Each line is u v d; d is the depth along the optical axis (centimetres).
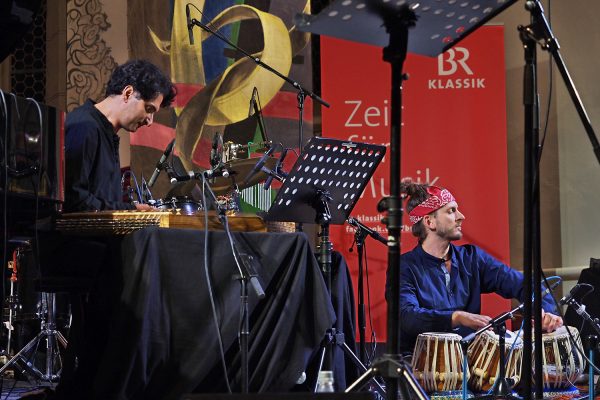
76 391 331
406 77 261
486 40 679
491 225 671
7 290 649
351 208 394
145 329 311
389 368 258
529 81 287
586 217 721
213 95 702
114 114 432
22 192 354
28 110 360
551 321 494
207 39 705
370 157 373
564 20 729
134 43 713
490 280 555
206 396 231
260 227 362
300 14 246
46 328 603
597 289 593
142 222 330
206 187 355
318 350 363
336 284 400
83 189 404
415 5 246
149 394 318
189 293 322
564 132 726
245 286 315
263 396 231
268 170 439
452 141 677
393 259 262
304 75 698
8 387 594
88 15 779
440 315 506
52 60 792
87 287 361
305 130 693
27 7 343
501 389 427
